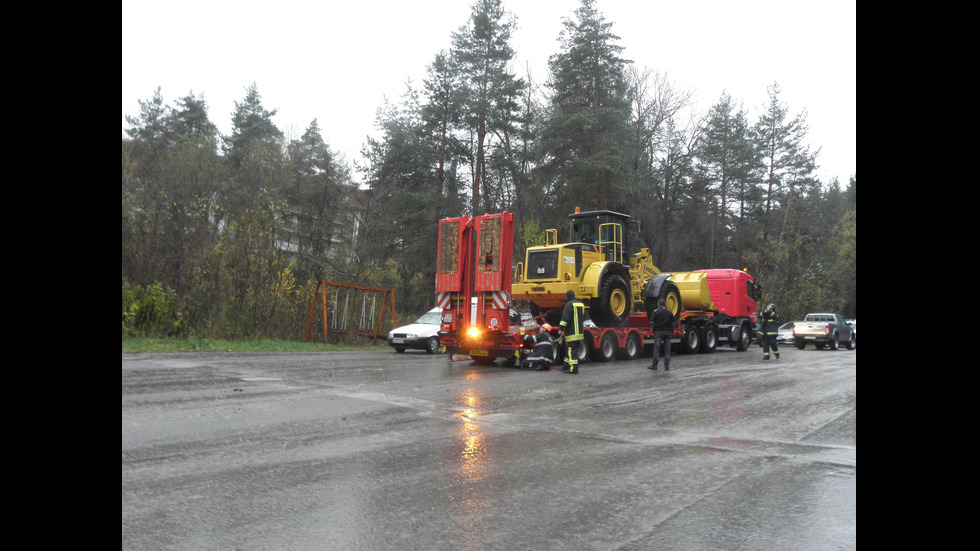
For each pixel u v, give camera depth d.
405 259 34.47
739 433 7.13
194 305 18.58
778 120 53.00
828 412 8.61
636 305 18.81
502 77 33.69
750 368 15.29
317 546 3.66
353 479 5.01
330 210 30.55
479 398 9.40
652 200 41.62
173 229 20.14
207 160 32.69
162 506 4.23
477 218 14.83
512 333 14.16
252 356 15.05
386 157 33.06
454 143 34.09
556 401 9.34
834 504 4.56
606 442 6.57
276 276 20.36
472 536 3.88
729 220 52.25
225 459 5.46
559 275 16.31
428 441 6.40
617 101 34.03
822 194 70.44
